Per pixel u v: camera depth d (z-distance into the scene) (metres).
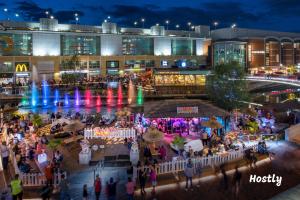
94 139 30.44
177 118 30.69
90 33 97.62
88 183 20.70
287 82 57.03
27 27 94.31
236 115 37.62
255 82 63.00
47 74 91.00
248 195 19.20
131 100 58.47
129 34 103.56
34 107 54.56
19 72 87.56
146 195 19.03
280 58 119.25
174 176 21.59
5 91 63.38
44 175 20.23
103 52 100.31
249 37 112.81
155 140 25.12
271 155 25.86
